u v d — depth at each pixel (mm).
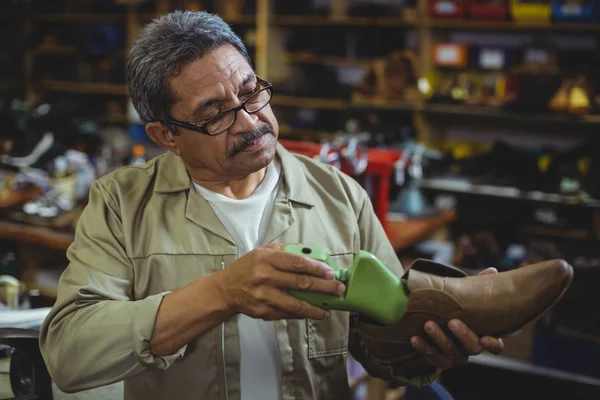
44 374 1443
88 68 6488
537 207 4590
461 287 1057
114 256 1224
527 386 1750
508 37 5035
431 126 5133
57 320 1184
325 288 1001
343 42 5285
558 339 2525
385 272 1059
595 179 4203
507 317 1038
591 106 4289
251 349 1231
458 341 1070
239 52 1192
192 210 1254
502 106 4496
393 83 4789
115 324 1108
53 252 3230
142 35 1203
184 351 1140
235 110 1166
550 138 5008
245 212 1276
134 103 1241
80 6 6453
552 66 4668
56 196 3207
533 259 3182
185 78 1152
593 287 2574
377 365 1277
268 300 1010
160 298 1105
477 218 4520
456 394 1810
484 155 4625
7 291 1860
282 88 5387
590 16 4363
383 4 5109
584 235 4320
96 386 1143
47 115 3795
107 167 3572
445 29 5172
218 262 1227
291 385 1230
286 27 5605
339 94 5207
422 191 4613
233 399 1220
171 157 1325
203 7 5648
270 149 1209
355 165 2551
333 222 1314
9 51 6785
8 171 3557
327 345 1262
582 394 1697
